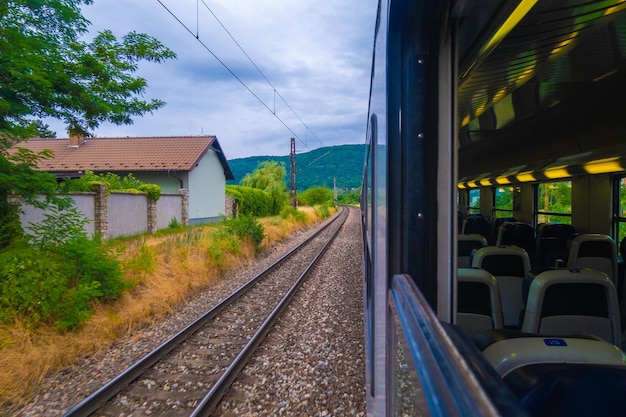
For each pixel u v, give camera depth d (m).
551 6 1.55
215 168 27.47
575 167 5.92
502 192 11.00
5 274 5.84
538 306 2.49
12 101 7.07
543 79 3.36
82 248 7.03
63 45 8.40
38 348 5.18
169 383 4.60
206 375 4.80
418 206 1.52
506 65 2.32
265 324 6.25
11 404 4.21
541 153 7.52
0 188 6.74
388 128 1.58
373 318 2.58
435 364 0.62
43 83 6.87
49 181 6.95
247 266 12.34
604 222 6.29
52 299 5.81
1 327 5.37
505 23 1.45
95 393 4.09
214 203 27.25
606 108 4.66
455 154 1.52
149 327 6.68
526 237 6.34
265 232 18.11
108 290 6.98
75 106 8.07
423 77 1.51
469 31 1.56
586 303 2.47
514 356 1.43
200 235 13.93
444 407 0.52
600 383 1.21
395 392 1.19
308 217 30.03
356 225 29.86
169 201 19.67
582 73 3.21
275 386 4.46
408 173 1.53
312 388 4.40
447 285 1.52
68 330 5.84
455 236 1.52
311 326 6.47
